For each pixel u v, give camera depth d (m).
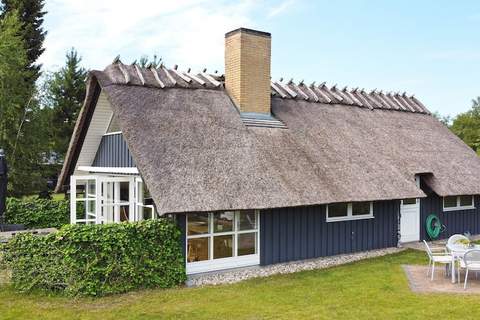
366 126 17.36
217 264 11.60
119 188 14.41
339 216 14.08
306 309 8.45
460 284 10.26
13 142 29.27
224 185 11.16
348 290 9.79
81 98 39.91
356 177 13.75
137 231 9.95
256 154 12.70
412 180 14.98
